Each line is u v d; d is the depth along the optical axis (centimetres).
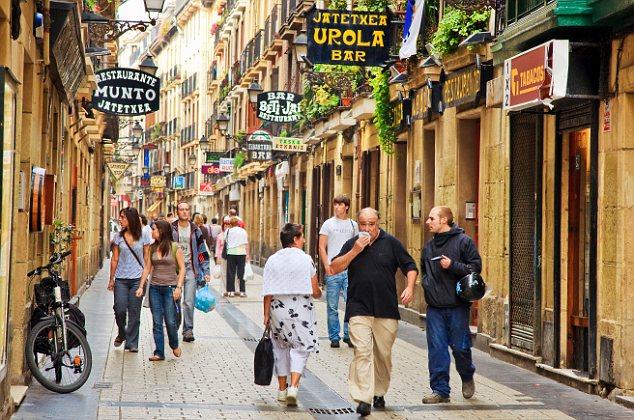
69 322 1631
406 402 1592
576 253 1878
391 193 3212
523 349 2030
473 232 2542
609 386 1656
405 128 3022
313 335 1566
